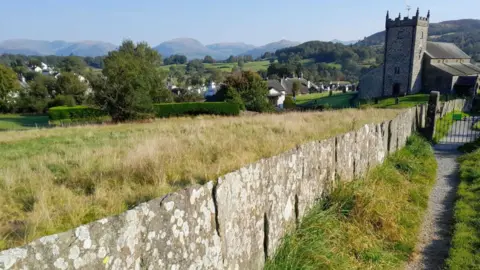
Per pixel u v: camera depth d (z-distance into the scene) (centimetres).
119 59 3186
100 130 1656
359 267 553
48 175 573
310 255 515
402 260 598
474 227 686
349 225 643
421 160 1211
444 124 1936
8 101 5638
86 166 625
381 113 1939
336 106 5391
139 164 604
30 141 1262
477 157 1238
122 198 434
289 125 1291
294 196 573
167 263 306
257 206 459
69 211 371
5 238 297
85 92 5978
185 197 332
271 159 504
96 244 248
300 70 11988
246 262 432
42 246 218
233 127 1375
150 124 1997
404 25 5806
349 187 734
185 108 3334
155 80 3984
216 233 372
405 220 727
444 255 609
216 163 619
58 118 3328
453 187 971
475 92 5628
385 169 973
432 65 5938
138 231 280
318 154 668
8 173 568
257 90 4259
